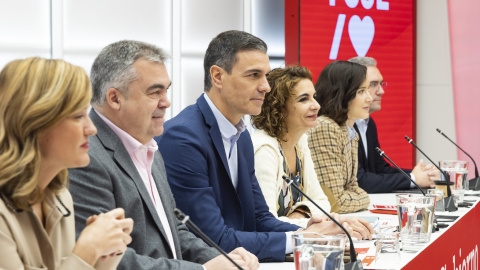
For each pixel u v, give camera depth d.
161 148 2.51
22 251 1.43
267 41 5.58
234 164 2.68
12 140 1.39
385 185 4.31
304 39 5.78
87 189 1.88
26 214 1.46
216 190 2.54
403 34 6.54
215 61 2.61
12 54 3.95
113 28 4.50
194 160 2.45
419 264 2.34
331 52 5.97
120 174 1.99
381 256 2.20
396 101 6.53
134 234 1.99
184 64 4.98
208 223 2.40
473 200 3.78
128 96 2.00
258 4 5.50
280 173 3.09
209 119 2.59
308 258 1.77
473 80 6.66
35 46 4.05
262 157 3.04
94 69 2.04
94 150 1.93
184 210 2.43
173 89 4.87
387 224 2.99
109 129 2.02
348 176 3.79
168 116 4.87
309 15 5.80
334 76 3.85
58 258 1.55
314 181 3.37
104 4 4.45
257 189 2.81
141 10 4.66
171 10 4.84
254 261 2.12
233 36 2.60
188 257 2.26
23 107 1.38
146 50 2.04
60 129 1.42
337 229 2.43
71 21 4.28
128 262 1.87
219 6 5.19
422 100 6.77
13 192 1.40
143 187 2.04
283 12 5.66
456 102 6.71
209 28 5.14
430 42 6.72
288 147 3.21
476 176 4.41
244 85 2.58
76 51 4.31
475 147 6.67
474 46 6.65
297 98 3.11
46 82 1.40
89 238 1.46
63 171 1.54
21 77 1.40
